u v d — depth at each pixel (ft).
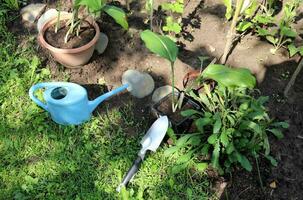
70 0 9.11
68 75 8.00
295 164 7.01
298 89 7.86
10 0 8.79
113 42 8.39
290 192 6.72
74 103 6.82
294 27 8.70
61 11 8.58
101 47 8.18
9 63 8.05
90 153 7.07
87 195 6.59
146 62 8.18
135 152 7.09
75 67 8.05
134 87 7.75
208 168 6.92
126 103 7.69
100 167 6.91
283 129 7.36
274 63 8.18
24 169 6.86
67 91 6.99
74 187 6.69
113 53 8.27
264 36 8.49
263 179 6.84
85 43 7.68
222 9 8.96
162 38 6.60
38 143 7.15
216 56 8.25
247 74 6.18
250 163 6.92
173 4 8.02
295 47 7.99
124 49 8.32
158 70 8.10
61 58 7.63
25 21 8.80
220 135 6.57
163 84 7.95
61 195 6.61
